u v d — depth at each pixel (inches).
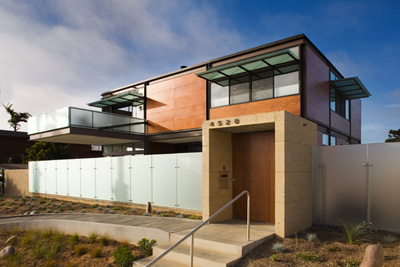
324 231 272.2
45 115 658.8
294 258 205.0
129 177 482.6
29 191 723.4
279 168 251.4
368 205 273.7
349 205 284.8
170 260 225.3
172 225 301.3
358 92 663.1
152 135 703.7
